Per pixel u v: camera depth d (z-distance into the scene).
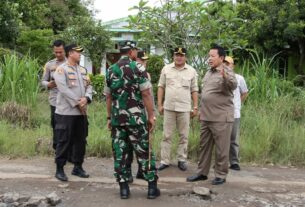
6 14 19.20
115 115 5.58
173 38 9.69
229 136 6.42
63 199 5.65
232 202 5.74
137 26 9.62
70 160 7.16
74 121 6.43
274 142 8.69
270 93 10.83
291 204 5.76
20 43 20.80
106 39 20.20
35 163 7.72
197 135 8.55
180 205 5.52
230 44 9.70
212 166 7.79
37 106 11.41
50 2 29.44
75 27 20.08
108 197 5.75
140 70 5.54
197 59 9.57
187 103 7.37
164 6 9.54
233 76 6.20
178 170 7.41
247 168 7.83
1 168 7.30
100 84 13.73
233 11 10.58
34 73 11.64
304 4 15.35
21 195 5.77
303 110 9.85
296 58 16.47
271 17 15.27
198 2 9.55
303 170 7.93
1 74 11.62
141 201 5.62
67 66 6.39
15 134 9.02
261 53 15.62
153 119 5.63
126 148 5.70
